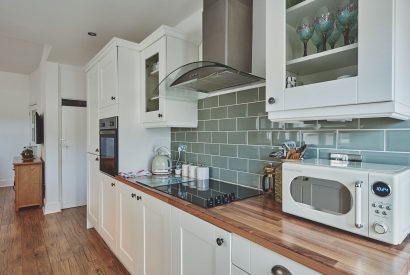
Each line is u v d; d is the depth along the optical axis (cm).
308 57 108
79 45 288
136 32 252
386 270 65
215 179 193
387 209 78
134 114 223
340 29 105
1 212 359
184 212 127
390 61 81
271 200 136
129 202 188
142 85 222
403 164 101
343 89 92
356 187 84
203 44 170
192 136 218
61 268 211
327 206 94
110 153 224
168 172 220
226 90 182
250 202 132
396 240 77
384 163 106
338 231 92
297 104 107
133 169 222
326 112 99
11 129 541
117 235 209
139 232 173
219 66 134
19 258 227
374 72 84
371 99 85
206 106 202
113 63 218
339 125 121
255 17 166
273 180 143
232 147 179
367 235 82
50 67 359
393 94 81
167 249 142
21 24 235
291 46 117
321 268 69
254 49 166
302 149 128
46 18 223
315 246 79
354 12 96
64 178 380
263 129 157
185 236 127
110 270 209
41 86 404
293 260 77
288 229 93
